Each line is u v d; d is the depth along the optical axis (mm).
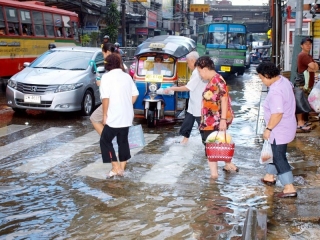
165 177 6406
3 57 16547
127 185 6047
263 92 16109
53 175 6508
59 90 10812
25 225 4754
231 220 4852
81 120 11031
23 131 9609
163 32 61031
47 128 9961
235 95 16312
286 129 5461
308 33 17688
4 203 5391
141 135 6848
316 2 16344
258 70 5469
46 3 25250
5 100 14391
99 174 6547
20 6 17688
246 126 10281
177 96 10258
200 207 5242
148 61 10102
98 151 7926
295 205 5285
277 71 5387
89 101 11766
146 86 10000
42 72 11406
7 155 7625
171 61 10023
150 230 4609
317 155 7562
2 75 16531
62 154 7703
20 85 10938
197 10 66000
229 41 25125
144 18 48688
